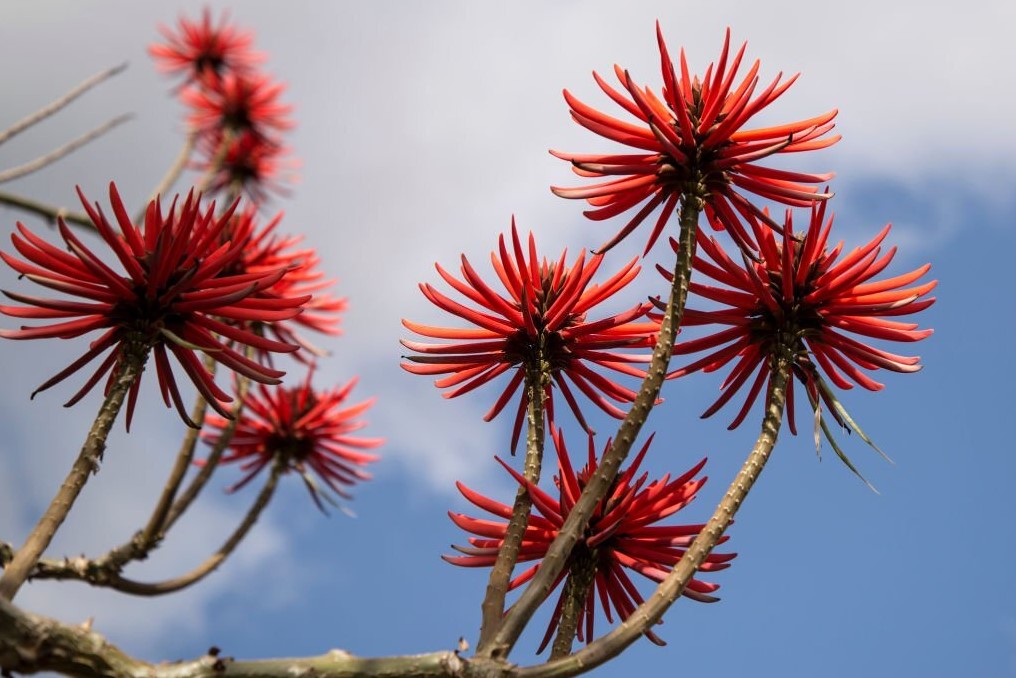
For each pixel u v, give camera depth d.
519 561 2.84
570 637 2.67
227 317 2.49
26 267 2.41
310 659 2.04
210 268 2.47
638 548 2.87
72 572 5.27
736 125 2.66
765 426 2.64
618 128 2.71
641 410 2.43
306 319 5.97
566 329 2.91
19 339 2.38
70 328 2.41
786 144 2.61
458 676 2.08
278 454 6.91
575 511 2.36
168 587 5.55
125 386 2.36
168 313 2.45
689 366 2.92
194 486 5.79
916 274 2.84
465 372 2.98
